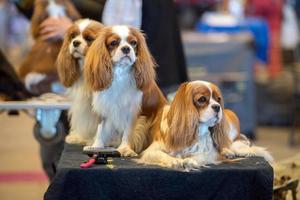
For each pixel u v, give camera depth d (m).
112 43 2.77
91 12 4.18
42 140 3.72
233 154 2.87
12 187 5.91
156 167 2.60
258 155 2.92
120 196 2.58
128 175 2.56
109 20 3.83
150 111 2.94
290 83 8.70
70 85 3.17
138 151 2.92
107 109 2.90
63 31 4.05
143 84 2.86
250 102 7.75
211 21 8.60
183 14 10.09
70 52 3.10
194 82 2.73
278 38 9.14
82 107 3.09
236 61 7.72
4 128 8.54
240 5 9.57
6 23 10.53
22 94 4.06
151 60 2.91
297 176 3.48
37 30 4.17
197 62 7.72
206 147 2.73
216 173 2.58
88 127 3.10
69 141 3.15
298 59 9.51
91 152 2.83
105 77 2.78
